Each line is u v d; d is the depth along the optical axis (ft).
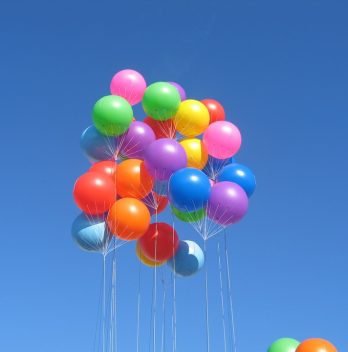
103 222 26.37
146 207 26.45
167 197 27.27
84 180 25.94
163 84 27.71
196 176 25.54
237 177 27.09
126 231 25.61
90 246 26.25
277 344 24.35
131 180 26.30
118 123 26.48
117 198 27.17
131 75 28.86
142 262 28.50
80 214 27.02
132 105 29.32
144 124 27.68
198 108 27.73
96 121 26.78
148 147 26.32
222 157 27.89
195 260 28.25
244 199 25.84
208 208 25.79
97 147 27.53
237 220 25.90
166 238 27.50
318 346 22.54
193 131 27.84
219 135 27.35
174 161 25.85
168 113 27.53
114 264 26.37
